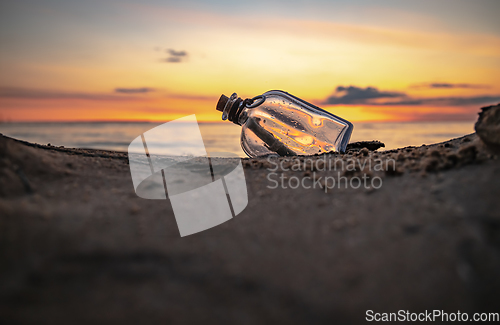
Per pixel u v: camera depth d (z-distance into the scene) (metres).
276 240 0.14
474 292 0.11
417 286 0.12
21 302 0.11
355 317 0.11
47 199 0.16
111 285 0.12
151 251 0.13
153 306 0.11
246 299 0.11
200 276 0.12
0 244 0.13
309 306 0.11
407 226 0.14
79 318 0.10
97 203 0.16
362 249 0.13
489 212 0.14
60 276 0.12
